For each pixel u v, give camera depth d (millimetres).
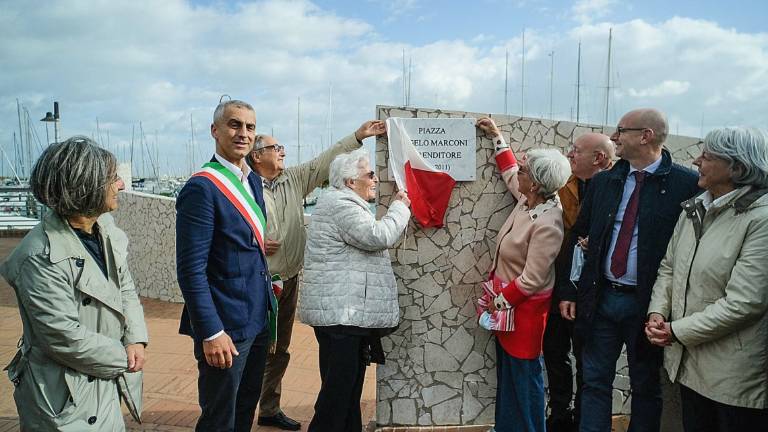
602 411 2883
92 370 1972
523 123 3557
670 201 2713
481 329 3574
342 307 2912
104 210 2031
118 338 2127
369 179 3092
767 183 2205
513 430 3143
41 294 1873
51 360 1945
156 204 8062
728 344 2240
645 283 2709
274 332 2898
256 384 2873
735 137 2217
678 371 2461
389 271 3102
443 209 3461
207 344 2424
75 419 1939
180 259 2457
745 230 2205
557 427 3486
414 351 3572
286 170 3738
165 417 3801
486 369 3590
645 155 2764
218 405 2561
